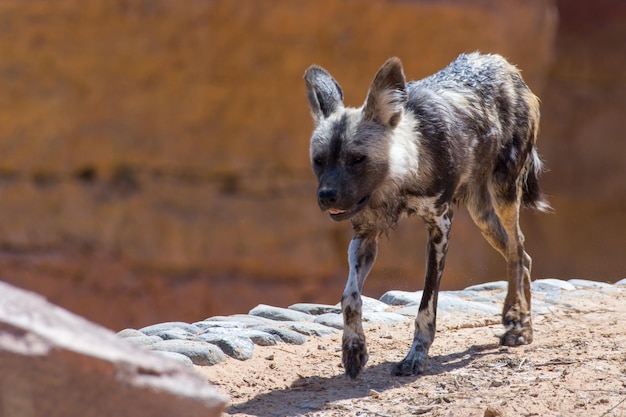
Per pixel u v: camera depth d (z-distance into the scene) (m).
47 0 45.91
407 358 15.51
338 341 17.92
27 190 47.28
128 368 7.36
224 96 48.00
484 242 50.50
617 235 65.38
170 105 47.62
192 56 47.41
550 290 23.09
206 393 7.56
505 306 17.77
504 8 50.91
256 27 47.62
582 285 23.95
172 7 46.81
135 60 47.06
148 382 7.39
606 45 68.62
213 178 48.53
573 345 16.72
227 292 48.19
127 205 47.72
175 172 48.22
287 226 48.69
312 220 48.81
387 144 15.45
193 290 48.06
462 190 17.44
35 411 7.16
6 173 47.22
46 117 46.97
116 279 47.62
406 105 16.30
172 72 47.41
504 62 18.77
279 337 17.67
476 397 13.54
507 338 17.28
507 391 13.72
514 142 18.22
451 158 16.22
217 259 48.31
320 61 48.53
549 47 55.84
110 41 46.78
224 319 19.08
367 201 15.58
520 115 18.36
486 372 15.23
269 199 48.88
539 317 19.80
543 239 65.06
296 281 49.09
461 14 49.78
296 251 48.72
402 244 48.94
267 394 14.34
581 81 68.69
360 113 15.70
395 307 21.16
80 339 7.45
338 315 19.81
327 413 13.19
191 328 17.81
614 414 12.16
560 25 69.69
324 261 48.91
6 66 46.38
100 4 46.34
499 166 18.00
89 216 47.56
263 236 48.41
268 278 48.91
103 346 7.50
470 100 17.19
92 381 7.24
